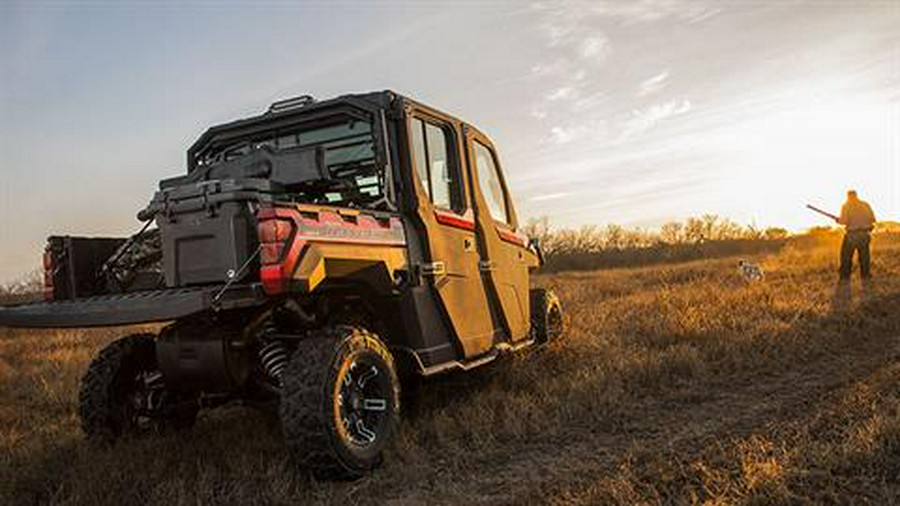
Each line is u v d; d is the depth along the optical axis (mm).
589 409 5480
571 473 4148
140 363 5371
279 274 3887
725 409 5328
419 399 6055
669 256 34469
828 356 6930
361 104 5316
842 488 3490
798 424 4652
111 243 5246
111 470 4414
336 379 4184
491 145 6926
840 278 12797
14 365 9664
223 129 5965
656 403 5629
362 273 4711
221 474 4398
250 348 4785
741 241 37312
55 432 5742
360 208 5094
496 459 4527
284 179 4844
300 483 4184
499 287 6551
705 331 7914
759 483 3518
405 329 5246
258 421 5672
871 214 12414
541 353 7480
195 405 5387
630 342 7965
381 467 4453
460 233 5945
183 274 4344
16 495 4316
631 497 3545
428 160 5758
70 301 4562
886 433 3986
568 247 41500
